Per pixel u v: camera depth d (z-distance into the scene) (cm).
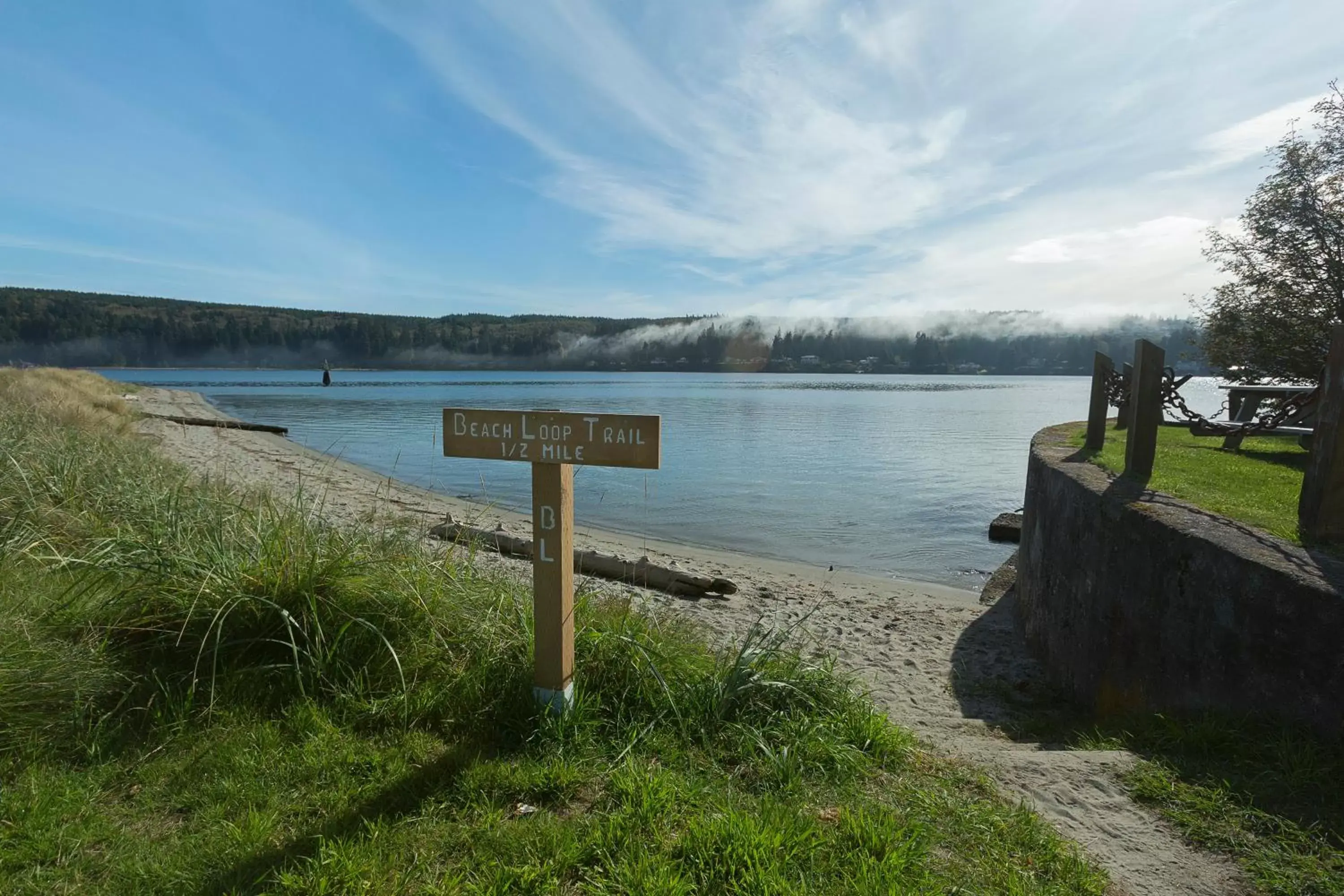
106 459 724
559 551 316
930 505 1727
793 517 1573
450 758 295
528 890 222
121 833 244
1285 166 1134
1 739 285
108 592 377
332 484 1484
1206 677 384
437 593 409
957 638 740
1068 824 278
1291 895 233
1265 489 565
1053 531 639
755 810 270
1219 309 1266
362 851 236
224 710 321
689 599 838
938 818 272
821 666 402
